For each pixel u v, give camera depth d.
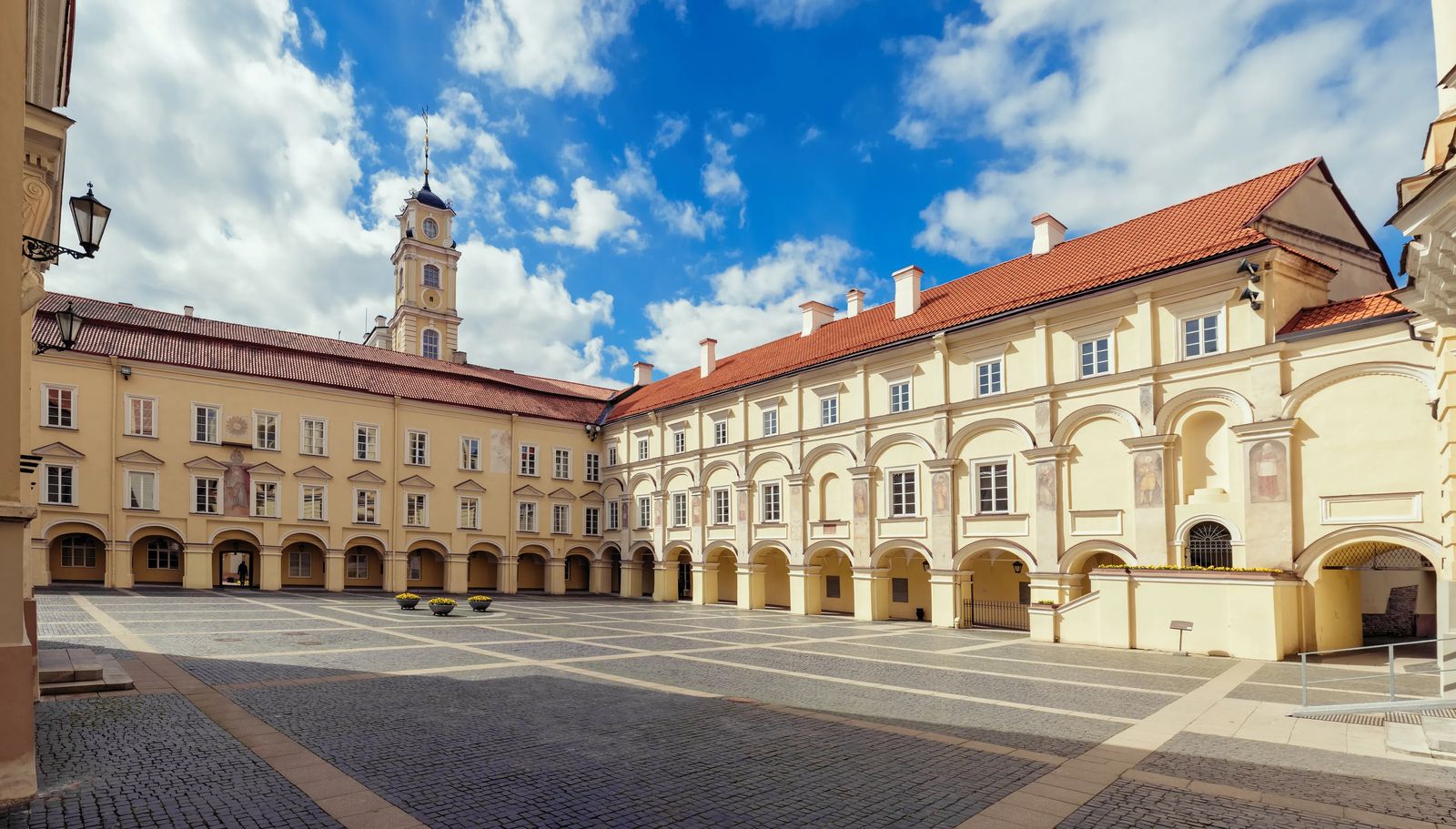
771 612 39.22
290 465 44.00
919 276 36.94
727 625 30.70
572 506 53.62
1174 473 25.06
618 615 34.66
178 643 20.03
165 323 43.06
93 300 41.94
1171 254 26.22
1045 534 28.05
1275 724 12.73
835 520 36.53
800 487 38.25
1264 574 21.36
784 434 39.34
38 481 36.72
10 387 8.02
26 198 9.76
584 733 11.57
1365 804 8.64
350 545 45.66
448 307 79.81
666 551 47.19
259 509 42.88
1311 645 21.78
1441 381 15.79
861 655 21.59
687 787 9.08
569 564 56.09
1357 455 21.36
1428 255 9.03
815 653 21.88
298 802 8.29
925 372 33.12
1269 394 22.98
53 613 26.25
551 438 53.44
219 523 41.56
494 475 50.81
